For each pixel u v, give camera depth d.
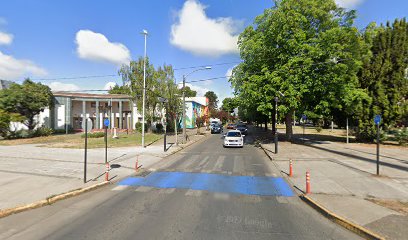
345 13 23.88
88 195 9.29
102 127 49.19
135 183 11.09
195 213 7.36
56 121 42.94
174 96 38.97
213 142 30.28
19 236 5.88
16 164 14.72
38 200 8.24
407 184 10.16
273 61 23.89
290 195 9.28
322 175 11.95
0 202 8.02
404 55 22.95
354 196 8.70
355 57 23.39
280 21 22.42
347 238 5.86
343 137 33.97
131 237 5.77
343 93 22.84
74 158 17.06
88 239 5.68
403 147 21.84
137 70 37.88
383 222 6.40
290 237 5.84
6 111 31.27
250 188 10.20
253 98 23.42
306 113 24.55
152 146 24.50
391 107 23.00
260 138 34.03
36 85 35.81
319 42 22.02
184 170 13.91
